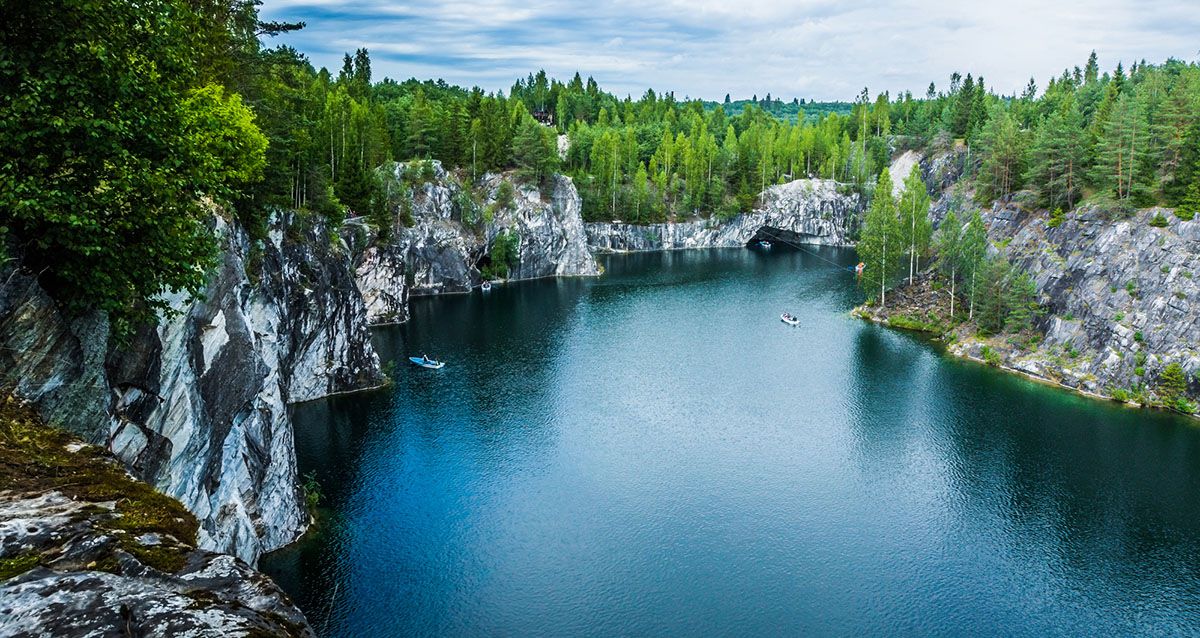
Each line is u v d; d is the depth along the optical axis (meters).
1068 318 94.75
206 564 10.84
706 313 126.31
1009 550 54.72
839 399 84.06
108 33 19.38
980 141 144.25
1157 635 46.22
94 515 12.34
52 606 8.78
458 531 56.09
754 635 45.75
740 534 56.16
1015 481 64.69
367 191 116.44
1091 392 86.06
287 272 71.75
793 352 102.44
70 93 18.17
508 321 120.94
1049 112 183.50
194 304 33.91
